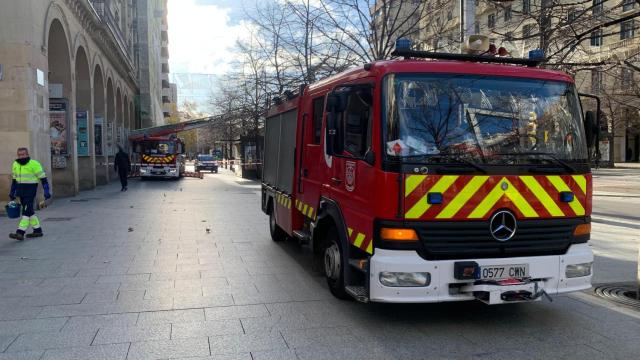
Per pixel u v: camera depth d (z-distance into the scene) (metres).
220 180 32.53
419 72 4.65
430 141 4.52
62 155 19.05
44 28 15.11
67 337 4.59
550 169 4.74
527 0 11.91
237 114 36.28
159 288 6.23
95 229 10.95
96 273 6.98
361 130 4.95
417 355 4.23
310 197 6.61
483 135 4.64
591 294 6.07
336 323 5.00
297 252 8.50
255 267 7.39
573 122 4.98
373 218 4.59
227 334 4.69
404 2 15.51
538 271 4.64
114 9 34.81
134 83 45.75
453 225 4.48
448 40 15.96
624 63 12.61
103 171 27.61
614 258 8.23
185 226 11.45
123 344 4.44
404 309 5.45
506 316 5.25
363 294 4.81
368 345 4.45
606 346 4.46
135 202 17.09
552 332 4.80
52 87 18.62
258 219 12.74
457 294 4.50
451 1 15.59
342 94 5.12
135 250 8.62
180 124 34.81
